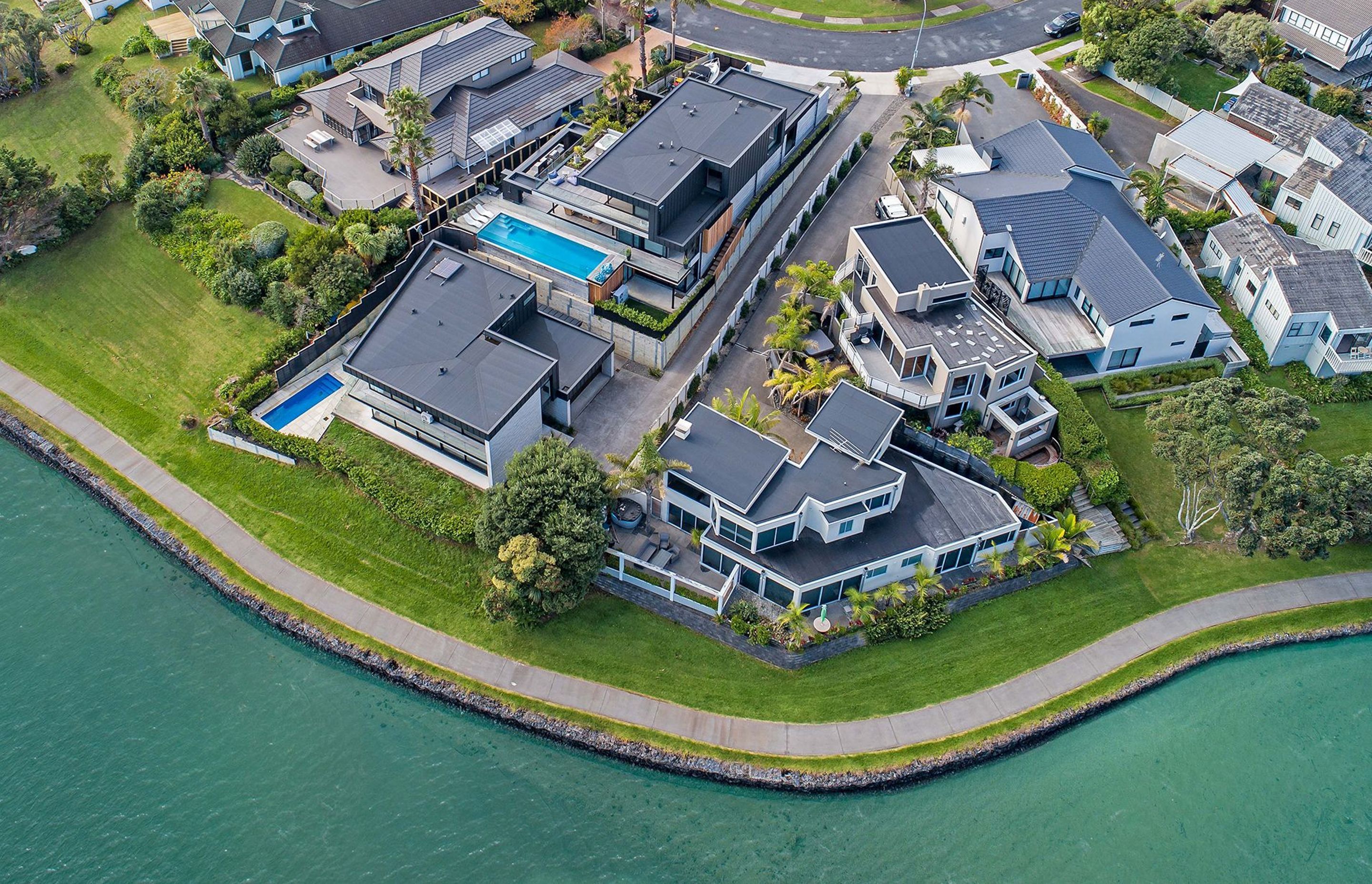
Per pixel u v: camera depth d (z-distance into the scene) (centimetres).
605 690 7438
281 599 7900
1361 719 7444
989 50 12775
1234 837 6831
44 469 8856
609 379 8994
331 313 9169
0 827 6738
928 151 10306
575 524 7319
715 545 7681
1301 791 7056
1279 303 9088
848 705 7394
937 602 7806
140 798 6875
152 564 8200
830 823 6894
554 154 10412
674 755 7150
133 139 11069
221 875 6544
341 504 8319
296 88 11288
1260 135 10981
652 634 7669
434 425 8156
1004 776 7138
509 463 7688
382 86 10081
